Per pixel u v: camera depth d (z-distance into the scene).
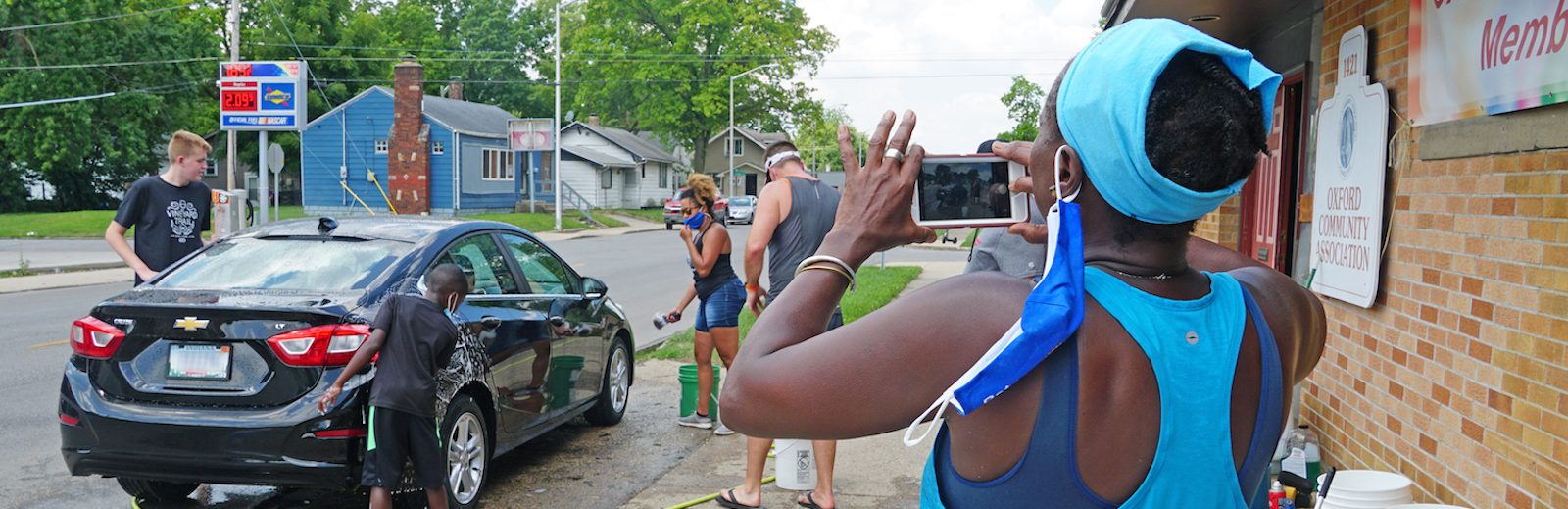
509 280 5.50
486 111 46.59
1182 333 1.12
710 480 5.27
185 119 46.09
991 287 1.15
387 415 4.07
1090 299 1.12
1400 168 3.61
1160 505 1.09
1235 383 1.14
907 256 23.73
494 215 38.72
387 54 54.81
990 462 1.14
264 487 5.25
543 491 5.17
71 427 4.29
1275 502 3.53
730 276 6.32
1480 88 3.00
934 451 1.27
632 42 54.50
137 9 47.81
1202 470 1.10
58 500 5.05
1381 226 3.72
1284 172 5.87
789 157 4.70
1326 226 4.34
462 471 4.71
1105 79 1.10
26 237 28.94
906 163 1.30
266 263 4.79
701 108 52.19
